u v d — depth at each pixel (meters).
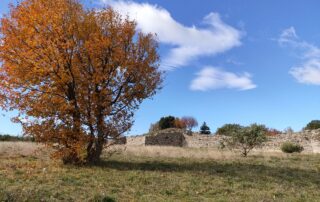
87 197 13.34
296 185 17.20
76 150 19.14
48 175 16.55
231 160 24.88
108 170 18.38
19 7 19.02
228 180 17.47
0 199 11.70
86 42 18.88
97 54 19.38
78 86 19.53
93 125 19.66
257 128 30.22
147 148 31.33
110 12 20.20
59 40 18.81
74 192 13.95
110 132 20.02
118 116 20.20
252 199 14.43
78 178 16.36
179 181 16.73
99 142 20.08
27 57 18.59
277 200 14.41
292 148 35.88
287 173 19.77
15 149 25.88
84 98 19.55
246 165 22.17
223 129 53.34
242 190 15.86
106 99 19.73
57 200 12.73
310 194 15.76
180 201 13.71
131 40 20.42
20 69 18.44
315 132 41.47
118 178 16.69
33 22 18.56
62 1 19.17
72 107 19.00
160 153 27.97
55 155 19.50
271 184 17.03
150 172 18.34
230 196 14.88
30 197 12.41
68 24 19.03
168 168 20.14
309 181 18.08
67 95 19.59
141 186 15.64
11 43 18.52
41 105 18.83
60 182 15.30
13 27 18.83
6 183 14.65
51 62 18.67
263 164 22.97
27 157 22.55
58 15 18.72
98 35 19.34
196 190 15.50
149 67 20.56
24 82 18.69
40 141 19.31
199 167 20.73
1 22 18.83
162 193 14.88
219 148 38.12
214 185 16.44
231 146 31.27
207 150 33.22
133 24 20.38
